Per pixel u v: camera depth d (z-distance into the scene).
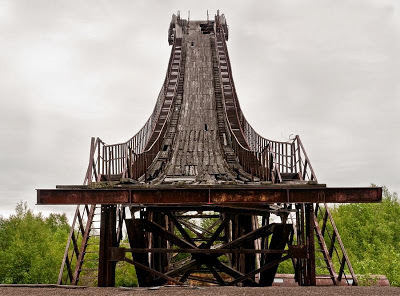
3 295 10.48
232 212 16.78
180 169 22.00
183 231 17.61
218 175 20.27
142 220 15.50
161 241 20.59
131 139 21.05
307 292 11.05
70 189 13.10
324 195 13.01
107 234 14.60
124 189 13.06
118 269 54.66
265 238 19.20
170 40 60.72
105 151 17.08
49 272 43.81
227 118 30.72
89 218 16.50
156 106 38.75
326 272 31.83
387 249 50.66
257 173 18.83
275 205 16.58
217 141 28.06
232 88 37.94
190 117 33.41
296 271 16.62
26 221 53.84
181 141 28.20
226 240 26.64
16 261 43.56
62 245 53.00
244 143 26.88
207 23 60.12
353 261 45.53
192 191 13.10
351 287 12.66
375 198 12.93
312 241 14.50
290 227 15.44
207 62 46.28
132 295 10.35
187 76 42.66
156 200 13.09
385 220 66.12
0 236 52.03
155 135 29.41
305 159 16.20
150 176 20.30
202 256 16.77
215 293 10.69
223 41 51.53
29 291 11.39
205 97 37.72
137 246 15.78
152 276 16.55
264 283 16.69
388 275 30.27
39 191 13.07
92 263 44.44
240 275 16.66
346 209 64.25
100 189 13.10
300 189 13.03
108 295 10.38
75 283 15.47
